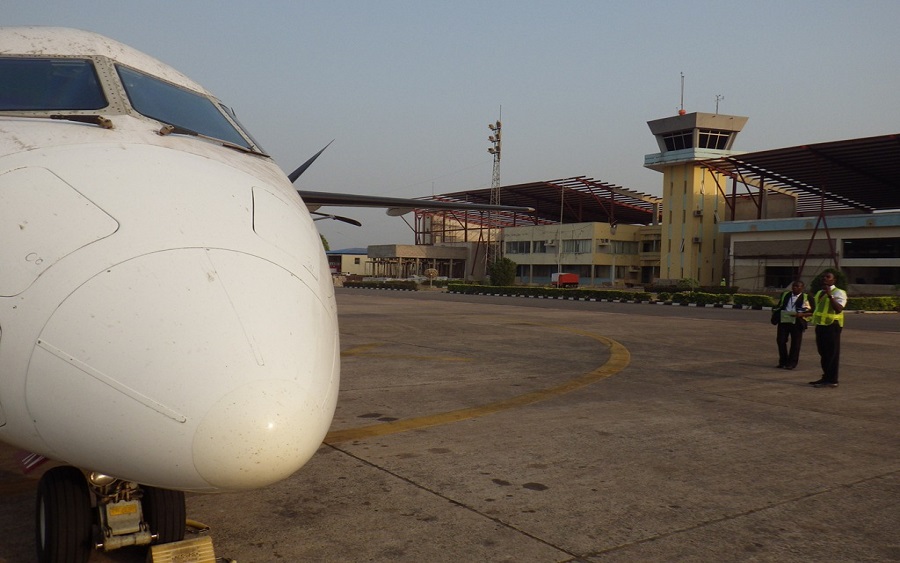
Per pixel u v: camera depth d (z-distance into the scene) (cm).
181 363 268
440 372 1115
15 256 292
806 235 5262
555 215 9612
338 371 323
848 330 2150
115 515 360
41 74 411
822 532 448
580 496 510
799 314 1195
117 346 270
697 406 862
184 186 330
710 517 471
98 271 284
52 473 363
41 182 314
